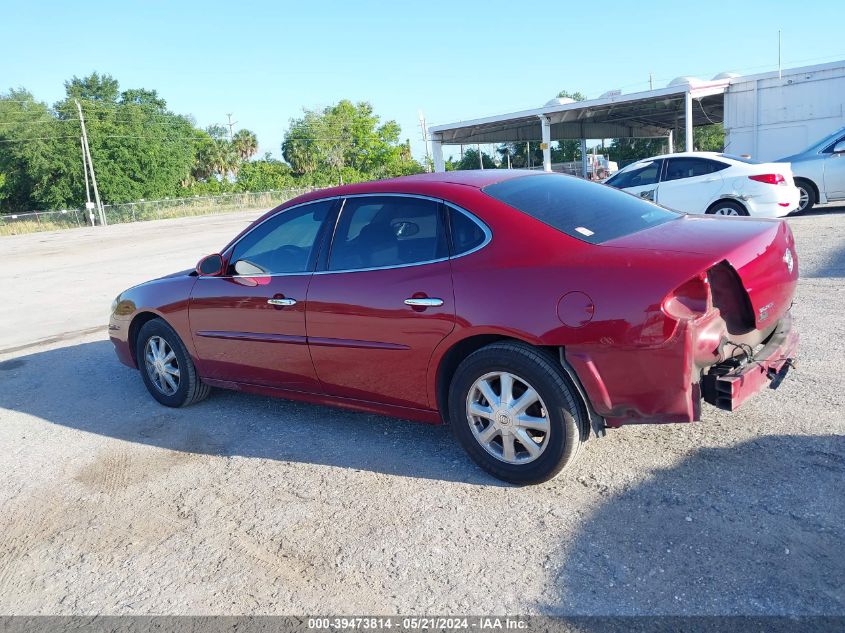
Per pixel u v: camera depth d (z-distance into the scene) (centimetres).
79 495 404
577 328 312
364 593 284
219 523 354
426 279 362
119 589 307
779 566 268
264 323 444
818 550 275
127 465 440
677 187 1133
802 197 1276
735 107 1905
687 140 2000
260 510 363
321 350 415
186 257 1702
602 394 316
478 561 296
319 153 8131
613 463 366
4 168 5850
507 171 431
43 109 5828
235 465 423
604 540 299
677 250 311
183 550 333
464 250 357
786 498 314
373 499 361
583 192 402
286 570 306
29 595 310
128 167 5909
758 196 1061
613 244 328
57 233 4184
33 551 348
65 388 629
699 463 355
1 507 399
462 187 378
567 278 318
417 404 387
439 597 276
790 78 1783
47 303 1149
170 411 536
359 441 439
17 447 492
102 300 1120
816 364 479
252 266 454
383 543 319
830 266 797
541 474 344
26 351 794
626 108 2589
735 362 331
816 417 393
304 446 440
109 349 762
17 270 1800
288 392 459
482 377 353
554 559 291
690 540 291
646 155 5534
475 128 2816
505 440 351
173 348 521
